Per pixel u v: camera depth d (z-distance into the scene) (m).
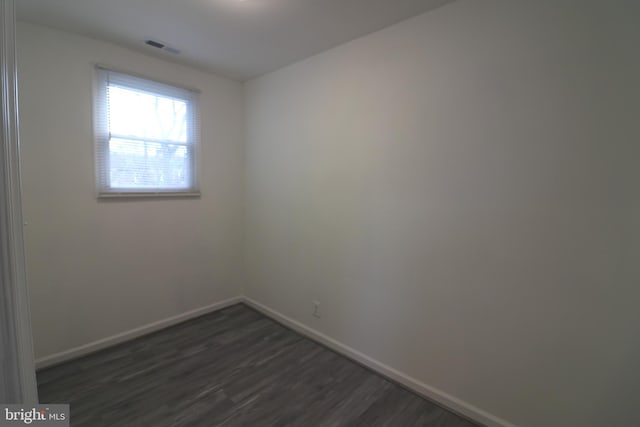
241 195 3.53
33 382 0.61
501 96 1.69
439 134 1.93
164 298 2.96
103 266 2.55
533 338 1.65
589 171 1.46
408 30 2.04
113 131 2.53
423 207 2.04
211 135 3.20
